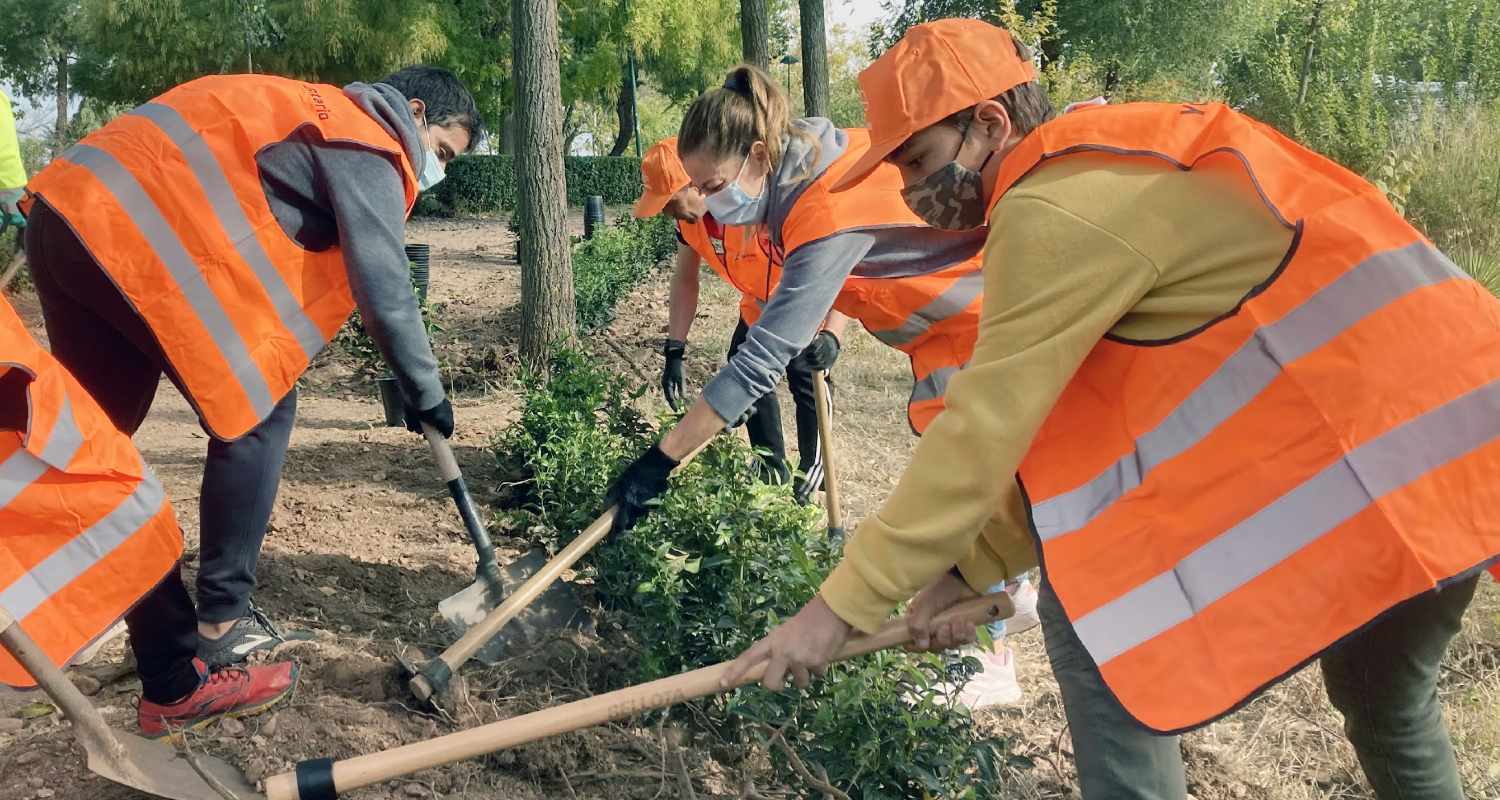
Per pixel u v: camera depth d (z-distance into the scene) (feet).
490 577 11.56
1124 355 6.24
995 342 6.06
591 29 91.86
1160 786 6.36
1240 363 5.99
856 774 8.61
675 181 12.45
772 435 15.28
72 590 7.76
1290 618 5.77
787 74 118.42
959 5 65.05
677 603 10.59
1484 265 25.32
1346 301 5.87
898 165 6.90
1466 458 5.74
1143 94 56.54
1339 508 5.75
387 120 10.02
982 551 7.17
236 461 9.73
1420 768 7.13
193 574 12.77
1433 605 6.64
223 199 9.07
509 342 29.86
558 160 24.88
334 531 14.98
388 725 9.95
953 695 9.73
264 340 9.45
